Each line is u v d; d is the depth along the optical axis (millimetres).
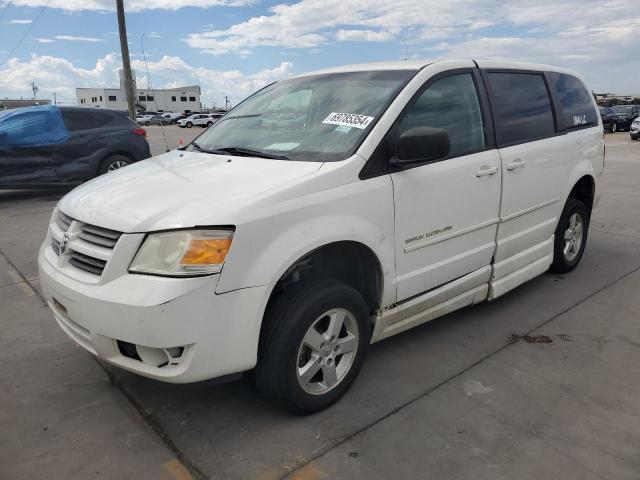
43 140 9359
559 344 3771
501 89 4004
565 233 4984
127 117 10516
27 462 2580
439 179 3297
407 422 2865
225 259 2410
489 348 3711
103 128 10078
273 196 2582
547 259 4641
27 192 10805
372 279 3113
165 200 2633
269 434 2775
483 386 3225
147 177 3066
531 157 4082
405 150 2926
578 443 2691
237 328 2486
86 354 3658
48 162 9438
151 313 2342
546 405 3025
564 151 4520
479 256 3756
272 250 2533
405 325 3375
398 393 3146
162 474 2504
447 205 3377
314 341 2814
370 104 3242
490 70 3957
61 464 2568
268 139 3420
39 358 3617
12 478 2473
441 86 3492
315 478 2457
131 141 10336
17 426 2867
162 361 2520
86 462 2584
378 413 2949
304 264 2967
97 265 2576
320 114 3398
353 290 2932
